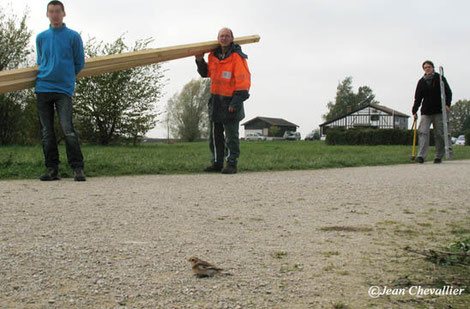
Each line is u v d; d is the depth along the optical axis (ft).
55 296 6.31
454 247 8.81
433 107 34.01
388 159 36.22
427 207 14.05
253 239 9.76
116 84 61.72
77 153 19.74
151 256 8.24
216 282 6.94
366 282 7.04
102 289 6.59
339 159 34.71
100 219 11.39
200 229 10.61
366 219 12.12
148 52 22.33
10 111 55.21
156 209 12.96
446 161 36.76
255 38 25.72
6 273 7.18
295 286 6.83
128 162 26.55
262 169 26.68
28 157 27.53
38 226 10.48
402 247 9.17
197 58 24.50
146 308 5.95
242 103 23.79
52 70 19.42
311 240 9.75
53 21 19.47
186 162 27.91
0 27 53.98
